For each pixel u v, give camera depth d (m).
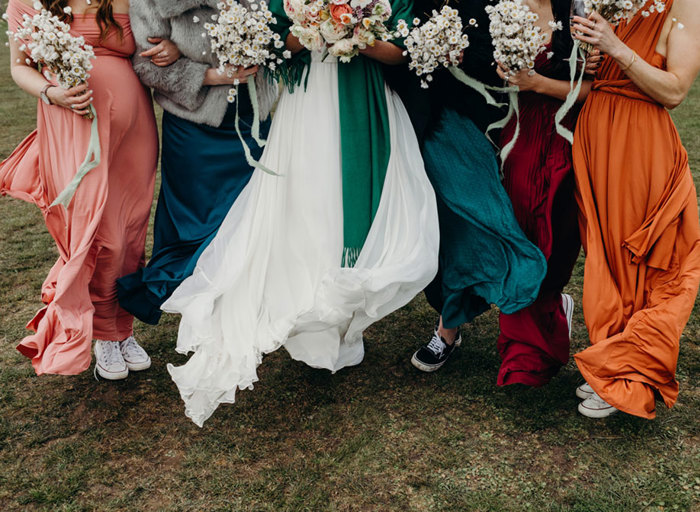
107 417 2.90
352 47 2.63
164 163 3.11
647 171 2.58
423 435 2.74
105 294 3.01
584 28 2.42
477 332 3.53
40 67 2.84
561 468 2.53
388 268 2.78
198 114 2.92
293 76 2.82
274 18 2.70
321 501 2.41
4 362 3.30
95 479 2.54
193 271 2.88
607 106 2.61
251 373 2.67
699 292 3.74
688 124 7.13
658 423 2.74
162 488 2.50
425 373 3.18
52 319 2.82
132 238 3.05
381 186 2.85
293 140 2.84
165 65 2.84
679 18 2.46
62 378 3.17
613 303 2.64
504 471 2.52
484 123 2.91
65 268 2.77
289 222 2.86
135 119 2.89
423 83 2.72
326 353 2.92
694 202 2.61
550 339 2.92
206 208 3.04
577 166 2.67
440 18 2.58
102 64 2.78
